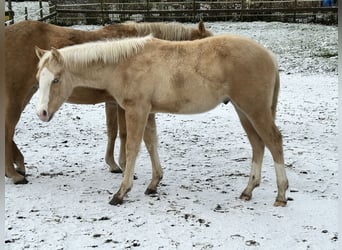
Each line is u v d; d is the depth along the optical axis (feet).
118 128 20.66
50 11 71.31
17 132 27.99
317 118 31.68
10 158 19.20
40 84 16.06
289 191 18.34
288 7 74.08
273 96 17.03
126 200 17.40
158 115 32.89
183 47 16.75
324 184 19.17
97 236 14.30
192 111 16.90
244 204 16.94
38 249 13.48
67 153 23.91
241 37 16.67
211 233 14.46
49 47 19.13
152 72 16.48
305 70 48.34
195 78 16.29
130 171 17.01
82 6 76.43
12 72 18.81
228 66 16.02
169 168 21.54
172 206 16.75
